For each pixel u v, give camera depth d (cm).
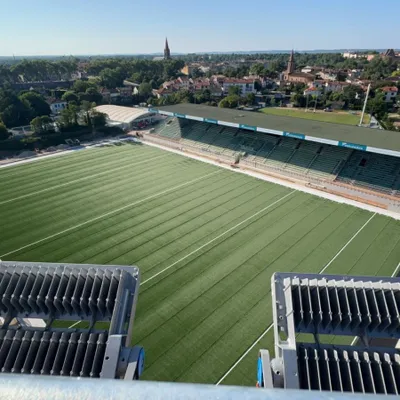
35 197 4141
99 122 7150
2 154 5869
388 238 3184
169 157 5759
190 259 2869
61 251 3003
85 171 5072
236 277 2636
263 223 3481
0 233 3309
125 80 14462
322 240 3153
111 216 3647
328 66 19950
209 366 1900
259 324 2183
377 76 13925
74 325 2147
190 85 13088
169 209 3809
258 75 15625
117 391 245
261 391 245
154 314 2269
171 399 240
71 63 15300
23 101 8031
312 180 4588
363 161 4584
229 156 5666
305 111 9950
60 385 247
